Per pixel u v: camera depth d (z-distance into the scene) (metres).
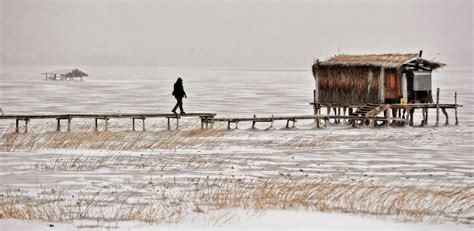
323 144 76.38
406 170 57.81
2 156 63.97
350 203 40.81
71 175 53.72
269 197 42.31
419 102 101.44
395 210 39.00
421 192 45.00
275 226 34.06
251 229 33.41
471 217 37.34
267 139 80.81
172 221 35.56
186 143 75.31
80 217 37.12
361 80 100.94
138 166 58.72
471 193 45.25
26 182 50.41
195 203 41.38
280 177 53.16
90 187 48.31
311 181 50.69
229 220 35.59
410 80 100.38
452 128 97.44
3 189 47.31
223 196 43.31
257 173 55.47
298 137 83.06
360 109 99.56
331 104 104.19
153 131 87.44
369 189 46.25
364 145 76.06
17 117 82.25
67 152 67.00
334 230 33.34
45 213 38.44
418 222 35.88
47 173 54.62
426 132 91.12
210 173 55.34
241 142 77.56
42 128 93.00
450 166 60.47
